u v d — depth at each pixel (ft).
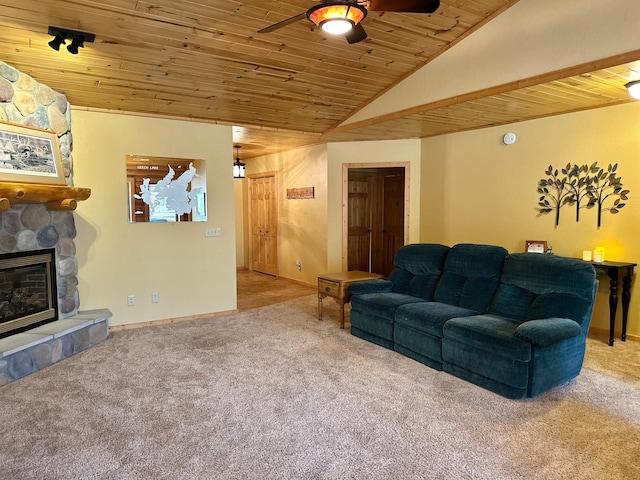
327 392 9.73
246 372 10.93
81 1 9.15
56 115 12.48
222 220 16.70
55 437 7.86
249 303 18.85
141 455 7.29
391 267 25.03
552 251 14.93
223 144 16.56
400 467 6.94
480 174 17.17
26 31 9.92
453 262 13.15
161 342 13.34
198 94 13.99
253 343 13.25
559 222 14.76
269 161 25.68
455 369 10.55
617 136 13.21
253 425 8.29
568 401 9.27
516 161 15.89
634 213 12.98
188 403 9.21
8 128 10.61
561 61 10.54
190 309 16.19
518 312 11.05
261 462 7.09
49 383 10.25
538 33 10.94
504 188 16.34
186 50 11.44
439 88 13.52
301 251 23.35
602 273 12.70
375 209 25.64
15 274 11.71
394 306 12.45
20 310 11.77
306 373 10.85
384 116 15.67
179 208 15.80
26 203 11.70
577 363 10.25
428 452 7.36
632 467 6.93
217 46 11.46
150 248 15.26
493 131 16.61
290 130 18.28
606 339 13.44
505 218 16.38
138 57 11.50
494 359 9.57
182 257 15.92
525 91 11.73
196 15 10.11
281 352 12.42
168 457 7.24
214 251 16.57
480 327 10.07
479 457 7.21
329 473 6.79
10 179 10.48
